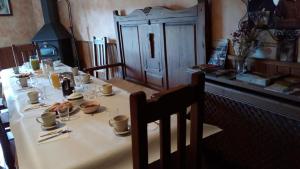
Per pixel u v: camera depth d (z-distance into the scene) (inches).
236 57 76.8
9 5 200.7
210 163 78.2
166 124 37.3
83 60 198.8
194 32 92.7
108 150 46.1
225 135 73.1
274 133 60.1
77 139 50.6
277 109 56.9
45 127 55.7
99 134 52.0
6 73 120.0
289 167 58.6
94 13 167.2
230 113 69.9
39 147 48.6
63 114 61.1
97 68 132.7
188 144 49.5
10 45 207.0
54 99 75.5
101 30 164.1
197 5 88.4
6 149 66.3
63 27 205.6
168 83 112.5
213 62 86.7
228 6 81.0
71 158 44.4
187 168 48.7
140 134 34.4
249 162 68.3
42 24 214.5
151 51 118.6
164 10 104.0
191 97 40.1
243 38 73.2
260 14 70.8
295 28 63.6
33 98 72.7
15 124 60.9
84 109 62.4
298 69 65.0
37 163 43.7
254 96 61.7
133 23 126.5
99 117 60.5
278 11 66.3
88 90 81.4
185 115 40.0
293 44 64.9
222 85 71.5
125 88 117.0
